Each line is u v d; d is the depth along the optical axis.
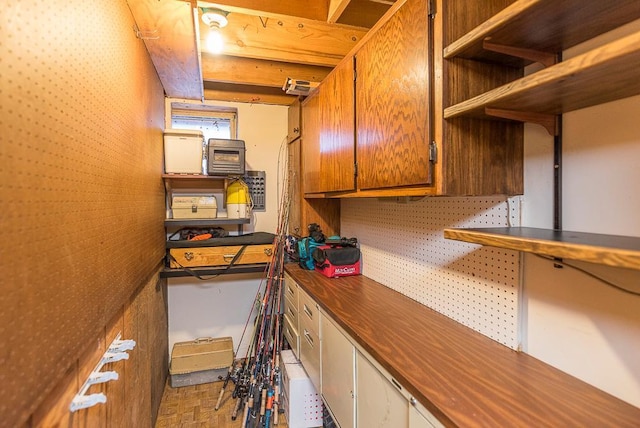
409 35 1.26
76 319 0.86
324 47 2.30
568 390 0.94
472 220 1.39
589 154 0.98
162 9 1.48
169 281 2.93
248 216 2.89
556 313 1.06
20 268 0.61
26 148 0.64
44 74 0.71
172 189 2.89
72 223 0.85
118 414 1.30
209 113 3.21
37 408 0.69
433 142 1.14
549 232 0.98
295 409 2.13
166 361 2.75
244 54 2.17
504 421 0.81
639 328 0.86
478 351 1.18
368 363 1.28
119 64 1.29
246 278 3.11
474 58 1.11
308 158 2.66
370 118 1.58
